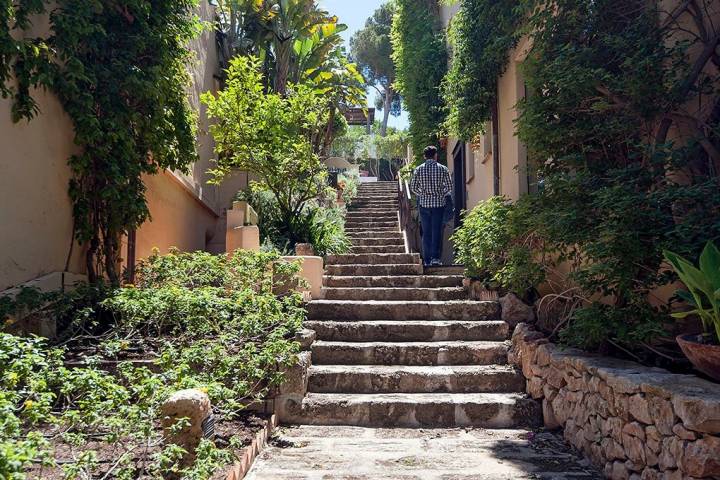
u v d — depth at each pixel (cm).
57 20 445
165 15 558
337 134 1359
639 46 407
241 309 469
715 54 396
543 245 479
